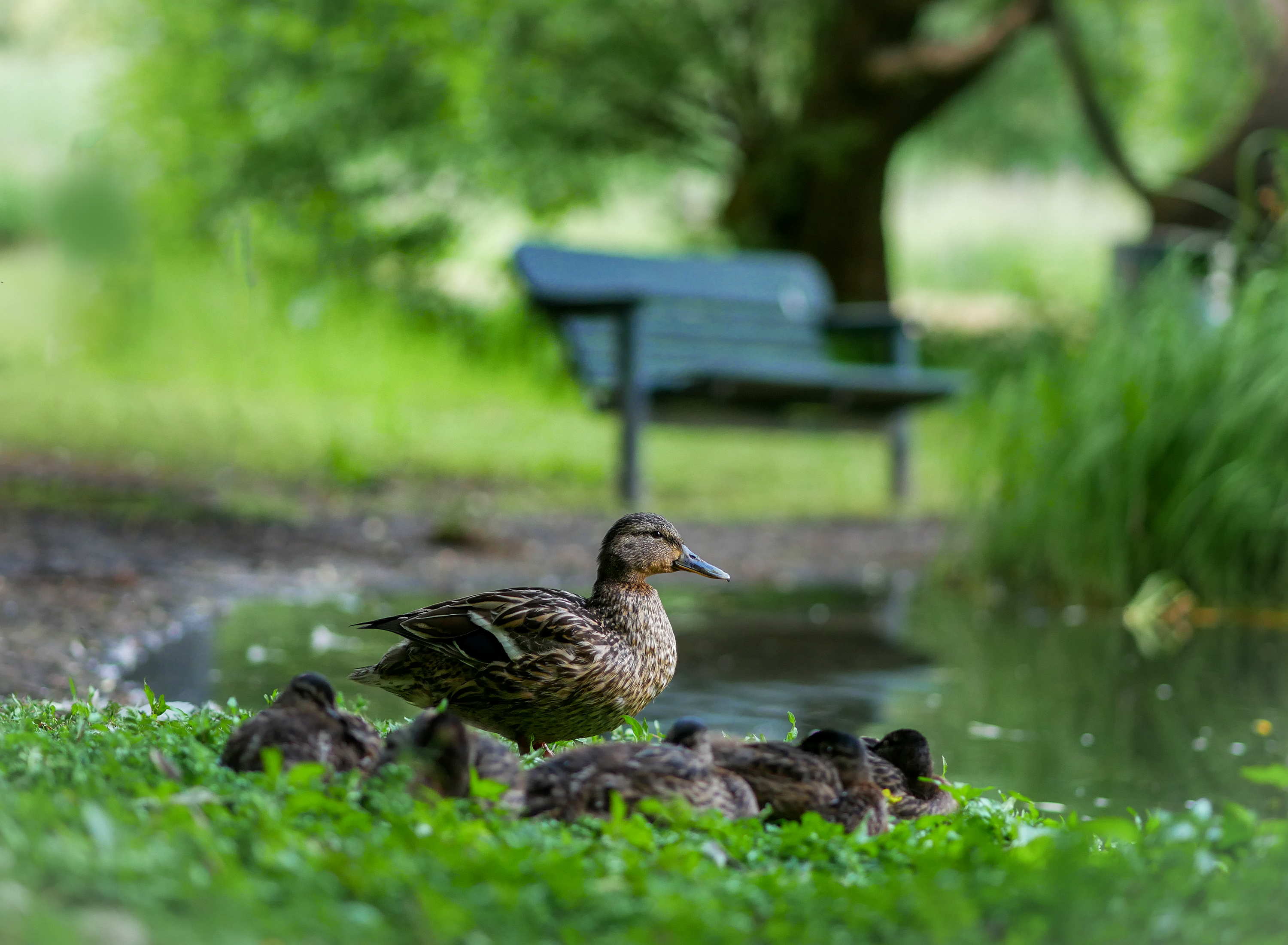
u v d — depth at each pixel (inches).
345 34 1031.6
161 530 518.0
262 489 630.5
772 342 748.0
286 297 991.6
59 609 377.7
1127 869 173.9
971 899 165.6
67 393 822.5
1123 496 518.6
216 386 900.0
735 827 193.8
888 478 745.6
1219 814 261.9
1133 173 1024.2
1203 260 700.7
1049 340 610.5
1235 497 508.4
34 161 1304.1
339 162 1066.7
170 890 146.0
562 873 160.1
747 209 1151.0
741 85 1114.7
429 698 255.0
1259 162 862.5
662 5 1076.5
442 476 707.4
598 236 1571.1
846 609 482.9
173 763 198.1
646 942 148.8
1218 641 450.0
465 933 146.1
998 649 426.0
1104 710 350.9
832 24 1086.4
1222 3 1206.3
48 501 542.6
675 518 642.2
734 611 472.1
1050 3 1043.9
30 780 185.2
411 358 983.0
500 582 482.3
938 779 235.6
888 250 1674.5
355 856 162.9
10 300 970.1
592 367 698.8
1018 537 539.5
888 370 738.2
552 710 249.8
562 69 1054.4
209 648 361.1
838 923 162.6
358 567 490.6
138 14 1131.9
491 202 1135.0
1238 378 521.0
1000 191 1988.2
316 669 344.8
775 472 810.2
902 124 1129.4
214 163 1066.7
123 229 791.7
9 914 134.0
